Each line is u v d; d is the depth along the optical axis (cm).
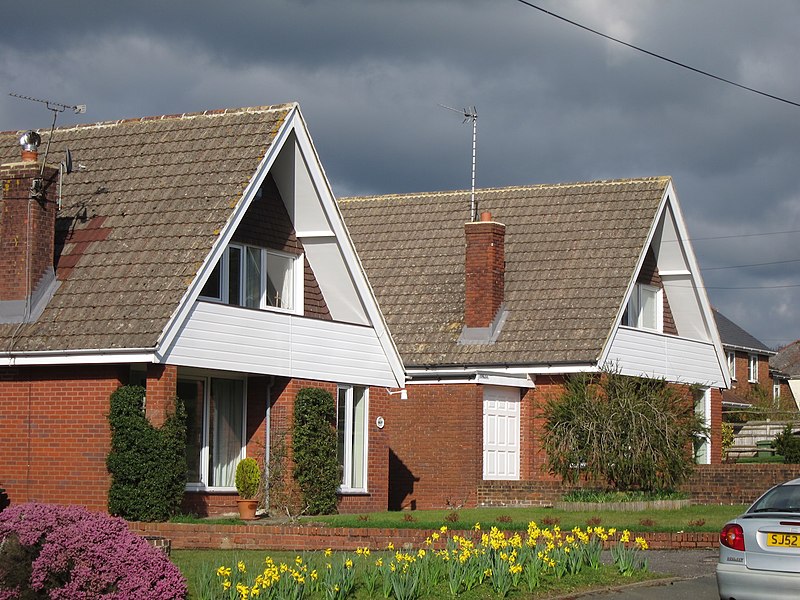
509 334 3688
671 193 3922
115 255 2611
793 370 8494
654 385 3052
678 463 2914
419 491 3478
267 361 2748
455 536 1903
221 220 2592
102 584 1495
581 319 3634
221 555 2067
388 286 4000
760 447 5075
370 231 4231
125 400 2453
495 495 3381
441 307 3869
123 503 2427
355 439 3058
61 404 2522
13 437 2555
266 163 2711
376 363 3095
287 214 2952
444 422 3475
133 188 2750
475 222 3788
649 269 3984
